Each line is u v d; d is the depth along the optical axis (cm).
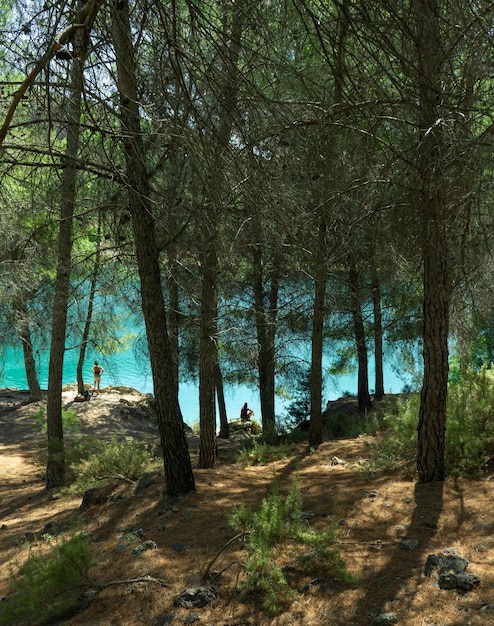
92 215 887
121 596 522
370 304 1812
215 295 1302
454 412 834
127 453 1030
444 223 511
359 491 717
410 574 484
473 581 449
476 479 696
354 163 490
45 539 764
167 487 801
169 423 788
